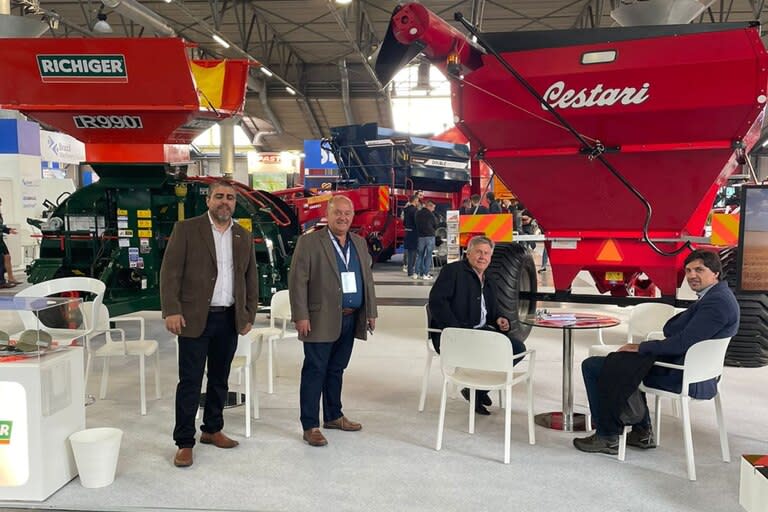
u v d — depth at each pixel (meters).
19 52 6.08
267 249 7.51
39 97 6.34
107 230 7.30
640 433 4.08
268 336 5.27
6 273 12.12
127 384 5.52
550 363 6.21
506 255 5.85
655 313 5.07
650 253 5.38
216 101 7.30
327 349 4.16
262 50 23.06
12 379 3.26
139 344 5.04
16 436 3.28
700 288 3.80
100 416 4.66
